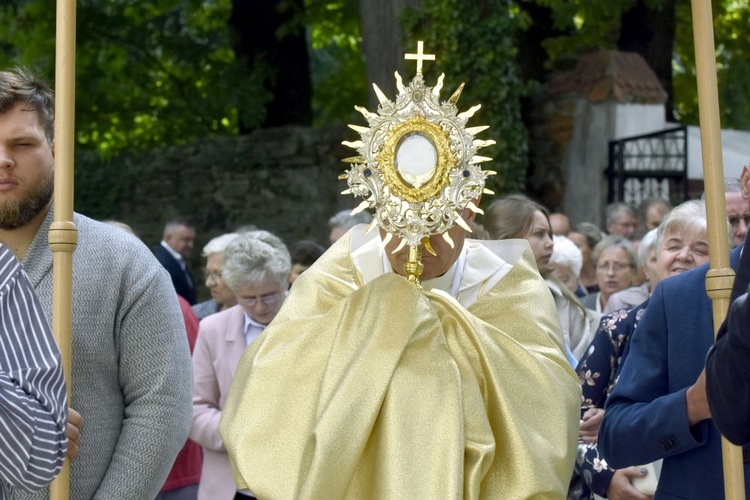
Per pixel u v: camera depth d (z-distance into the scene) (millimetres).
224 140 21719
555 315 4430
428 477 3746
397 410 3828
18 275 3775
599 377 5641
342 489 3758
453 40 17281
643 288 8508
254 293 7238
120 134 24203
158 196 22031
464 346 4043
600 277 9062
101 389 4832
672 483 4570
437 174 4020
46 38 22359
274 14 22734
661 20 21125
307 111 23422
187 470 7461
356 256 4402
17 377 3611
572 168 18719
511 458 3885
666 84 21266
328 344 4031
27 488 3629
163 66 23609
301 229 21125
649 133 18422
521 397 4000
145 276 4934
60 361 3725
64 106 4496
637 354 4707
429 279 4332
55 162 4500
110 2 22984
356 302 4035
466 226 4008
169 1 23125
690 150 18984
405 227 4035
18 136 4656
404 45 17438
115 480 4777
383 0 17672
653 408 4469
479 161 4039
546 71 20625
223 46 23641
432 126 4043
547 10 20562
